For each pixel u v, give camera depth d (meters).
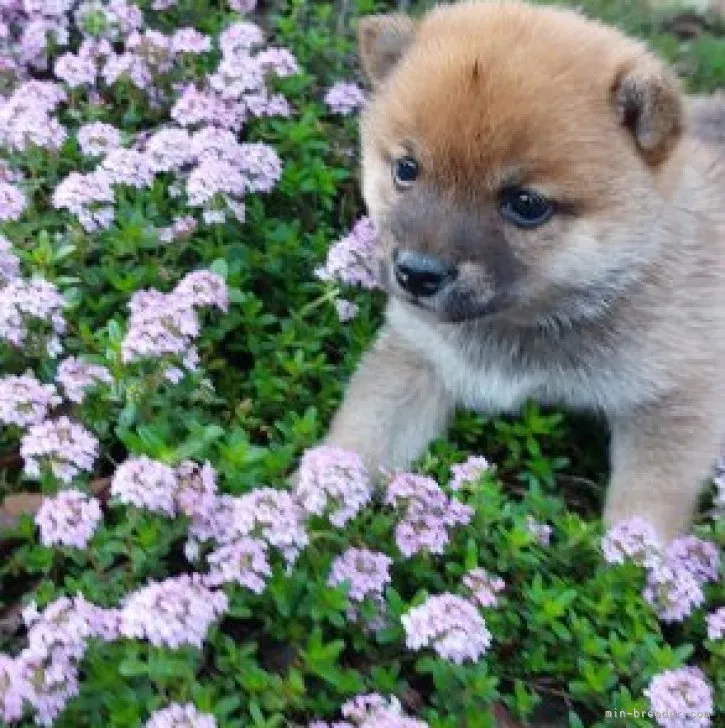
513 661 0.43
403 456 0.51
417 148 0.43
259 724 0.37
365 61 0.50
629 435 0.51
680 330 0.49
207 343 0.50
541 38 0.45
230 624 0.42
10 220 0.50
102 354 0.47
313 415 0.49
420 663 0.40
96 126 0.54
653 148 0.44
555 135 0.42
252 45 0.61
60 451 0.41
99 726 0.37
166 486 0.39
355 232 0.54
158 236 0.52
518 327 0.49
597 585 0.44
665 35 0.76
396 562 0.43
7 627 0.41
